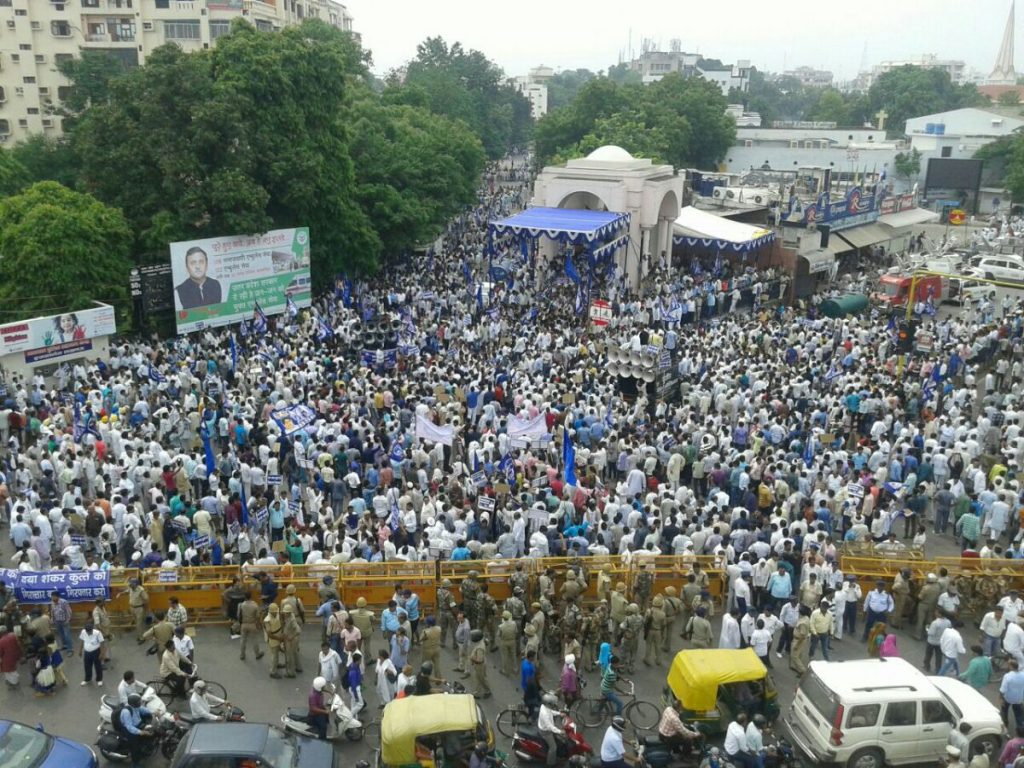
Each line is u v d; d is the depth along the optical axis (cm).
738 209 6372
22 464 2352
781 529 2084
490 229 4891
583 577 1875
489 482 2302
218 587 1945
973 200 9619
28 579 1844
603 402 2923
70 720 1617
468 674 1791
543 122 9950
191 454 2530
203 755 1315
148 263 4025
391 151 5684
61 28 7781
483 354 3669
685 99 9919
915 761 1512
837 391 3134
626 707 1672
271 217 4353
